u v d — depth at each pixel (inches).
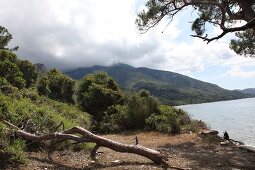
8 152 416.2
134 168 429.7
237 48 900.6
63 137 477.4
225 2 486.9
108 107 1084.5
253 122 1515.7
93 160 474.9
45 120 597.9
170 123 844.6
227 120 1764.3
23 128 549.6
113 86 1327.5
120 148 464.4
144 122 941.2
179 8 666.2
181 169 444.8
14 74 1048.8
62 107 995.9
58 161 459.2
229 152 598.5
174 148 647.8
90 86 1203.9
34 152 489.4
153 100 1007.0
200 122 957.8
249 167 472.4
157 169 430.6
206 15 674.2
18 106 617.3
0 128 464.8
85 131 486.3
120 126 951.0
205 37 405.4
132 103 976.9
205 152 600.4
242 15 572.4
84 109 1181.1
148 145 690.8
